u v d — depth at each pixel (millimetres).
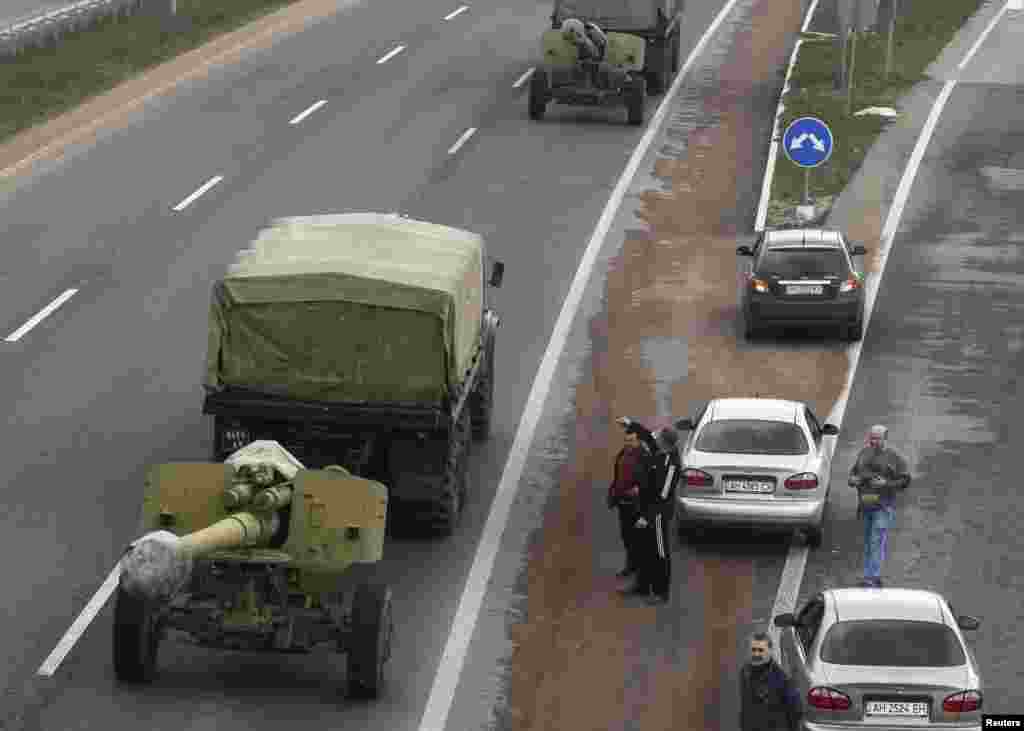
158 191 63875
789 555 38781
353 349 37438
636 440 36500
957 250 61000
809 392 48438
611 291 56094
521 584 36781
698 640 34625
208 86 79438
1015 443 45188
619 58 74688
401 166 68125
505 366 49625
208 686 31906
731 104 79625
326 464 37438
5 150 68375
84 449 42656
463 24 94562
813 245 52281
